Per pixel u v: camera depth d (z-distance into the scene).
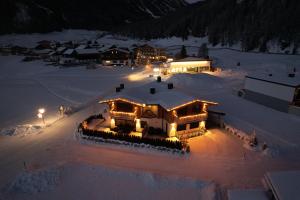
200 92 45.88
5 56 106.62
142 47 89.12
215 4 144.25
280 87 34.62
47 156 23.33
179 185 18.86
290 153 23.25
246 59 82.62
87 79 60.19
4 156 23.55
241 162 21.77
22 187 18.84
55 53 104.12
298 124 30.27
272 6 104.50
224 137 26.69
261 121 31.39
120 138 25.03
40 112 32.28
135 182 19.41
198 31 137.75
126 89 30.56
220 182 19.02
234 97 42.56
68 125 31.23
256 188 18.20
